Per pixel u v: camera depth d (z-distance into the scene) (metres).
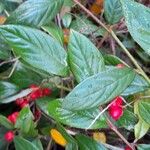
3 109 0.30
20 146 0.24
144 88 0.23
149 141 0.29
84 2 0.34
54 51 0.22
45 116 0.27
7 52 0.28
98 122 0.22
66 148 0.23
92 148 0.23
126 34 0.33
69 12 0.30
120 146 0.28
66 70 0.22
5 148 0.28
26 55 0.21
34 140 0.25
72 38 0.21
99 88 0.19
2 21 0.30
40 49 0.22
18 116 0.25
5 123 0.25
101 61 0.21
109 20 0.28
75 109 0.19
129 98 0.24
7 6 0.32
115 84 0.19
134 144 0.24
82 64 0.21
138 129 0.24
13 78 0.28
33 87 0.26
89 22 0.32
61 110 0.22
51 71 0.22
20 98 0.27
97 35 0.31
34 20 0.26
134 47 0.32
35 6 0.26
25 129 0.25
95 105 0.19
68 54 0.21
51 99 0.26
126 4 0.19
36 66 0.22
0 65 0.29
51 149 0.29
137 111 0.23
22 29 0.21
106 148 0.24
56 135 0.25
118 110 0.22
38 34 0.22
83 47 0.21
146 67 0.32
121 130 0.27
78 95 0.19
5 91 0.27
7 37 0.21
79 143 0.23
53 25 0.28
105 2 0.28
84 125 0.22
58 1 0.26
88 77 0.19
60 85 0.26
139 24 0.19
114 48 0.31
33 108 0.27
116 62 0.26
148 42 0.19
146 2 0.34
